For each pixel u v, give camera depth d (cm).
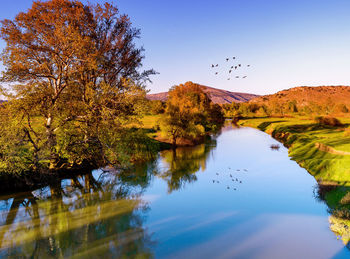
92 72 2480
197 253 1270
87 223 1647
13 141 2011
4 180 2078
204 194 2236
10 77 1992
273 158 3728
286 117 12938
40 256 1256
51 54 2227
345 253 1223
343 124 7019
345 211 1560
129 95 2372
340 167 2270
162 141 4919
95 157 2814
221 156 3897
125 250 1306
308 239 1388
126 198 2150
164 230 1543
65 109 2441
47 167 2419
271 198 2091
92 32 2497
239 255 1246
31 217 1750
